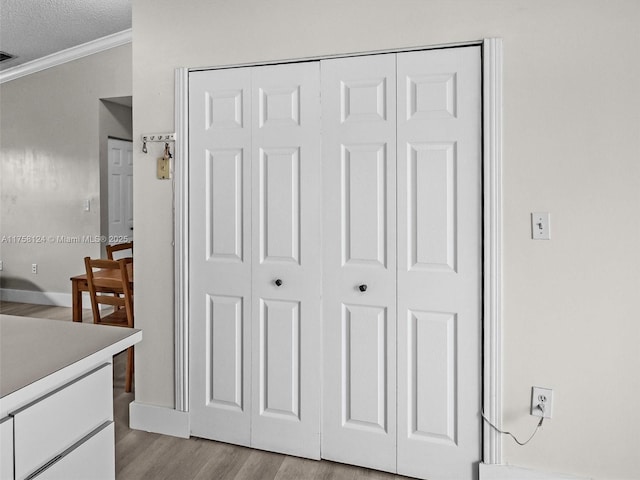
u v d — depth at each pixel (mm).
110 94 5219
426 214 2115
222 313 2449
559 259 1961
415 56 2107
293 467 2262
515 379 2033
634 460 1903
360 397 2242
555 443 1994
